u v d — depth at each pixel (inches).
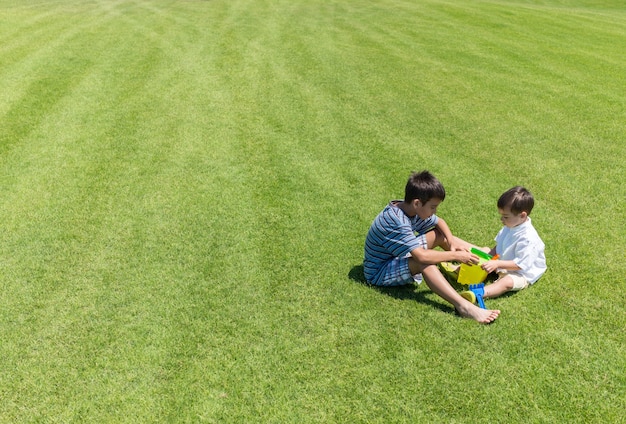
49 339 134.4
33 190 211.5
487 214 195.5
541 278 156.8
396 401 115.3
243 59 395.5
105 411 114.0
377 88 341.4
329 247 174.1
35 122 276.7
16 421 112.1
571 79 371.9
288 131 271.1
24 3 621.9
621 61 424.2
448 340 131.6
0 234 181.6
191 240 178.4
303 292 151.1
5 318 141.7
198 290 152.6
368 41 463.8
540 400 115.0
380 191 212.7
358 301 146.9
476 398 115.8
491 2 699.4
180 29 485.7
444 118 293.1
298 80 352.2
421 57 417.7
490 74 378.6
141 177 222.7
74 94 316.8
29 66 363.9
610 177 225.8
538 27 542.6
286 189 213.5
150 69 366.0
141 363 126.3
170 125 276.5
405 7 629.0
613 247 173.5
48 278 158.7
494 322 138.0
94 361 127.2
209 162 236.8
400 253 144.8
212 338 133.8
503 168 233.6
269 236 180.7
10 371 124.7
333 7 621.0
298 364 125.3
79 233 182.5
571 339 132.1
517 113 303.1
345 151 249.3
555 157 245.8
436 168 233.0
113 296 150.3
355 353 128.3
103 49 411.2
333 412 113.1
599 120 294.5
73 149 248.1
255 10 590.6
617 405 113.7
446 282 142.1
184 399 116.5
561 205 201.3
